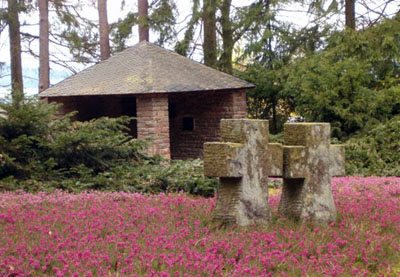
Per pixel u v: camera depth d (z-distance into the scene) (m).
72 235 6.28
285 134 7.71
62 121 11.93
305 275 5.30
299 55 24.05
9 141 11.30
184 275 4.98
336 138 17.61
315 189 7.53
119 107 20.55
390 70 19.95
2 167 10.84
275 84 23.48
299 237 6.43
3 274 4.98
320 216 7.54
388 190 10.52
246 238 6.28
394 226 7.23
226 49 25.09
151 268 5.27
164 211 7.67
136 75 17.25
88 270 5.11
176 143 21.00
